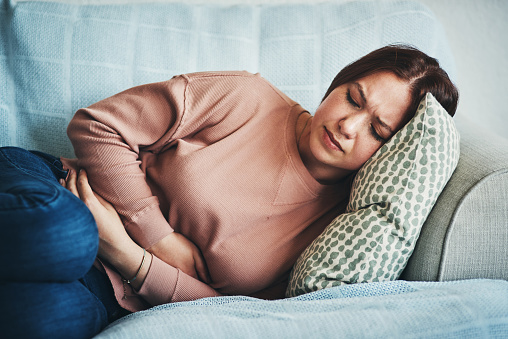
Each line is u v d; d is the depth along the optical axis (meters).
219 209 0.88
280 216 0.95
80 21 1.14
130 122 0.91
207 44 1.19
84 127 0.88
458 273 0.82
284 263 0.94
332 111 0.89
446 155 0.85
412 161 0.84
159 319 0.66
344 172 0.95
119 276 0.87
